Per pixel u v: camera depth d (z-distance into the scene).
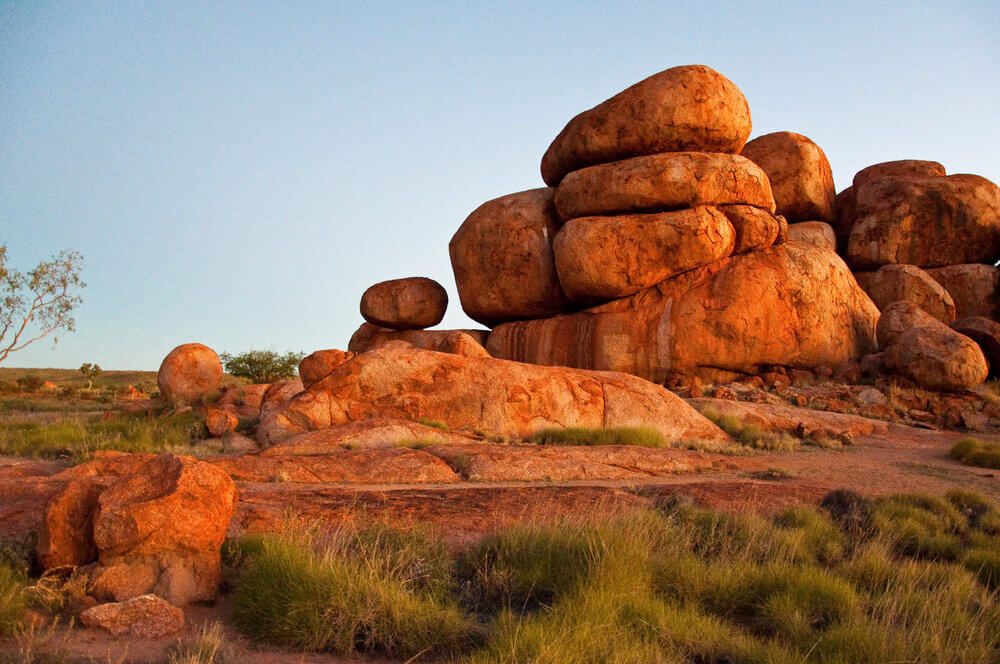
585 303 26.33
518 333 27.30
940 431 19.34
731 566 6.80
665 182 23.86
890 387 22.08
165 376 22.48
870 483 12.41
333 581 5.36
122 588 5.31
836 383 23.50
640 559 6.53
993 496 11.73
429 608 5.36
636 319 24.31
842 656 5.02
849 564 7.29
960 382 21.59
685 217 23.58
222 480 5.83
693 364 23.70
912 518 9.20
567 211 25.66
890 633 5.42
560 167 27.16
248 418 18.16
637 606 5.59
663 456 13.47
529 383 17.59
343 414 16.41
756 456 15.48
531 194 28.27
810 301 24.20
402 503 8.74
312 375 19.05
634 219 24.08
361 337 30.98
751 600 6.35
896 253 28.75
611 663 4.53
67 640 4.65
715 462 13.72
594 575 5.99
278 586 5.33
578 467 12.32
